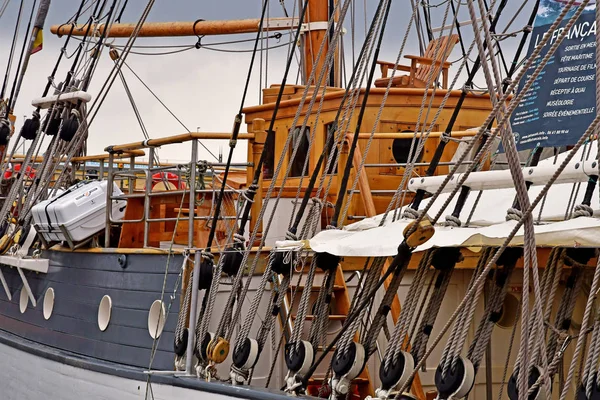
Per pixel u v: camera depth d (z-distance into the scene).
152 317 9.58
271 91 12.96
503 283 6.96
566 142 6.13
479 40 5.73
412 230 6.63
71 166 13.18
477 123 11.74
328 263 8.26
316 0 13.02
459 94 11.62
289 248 8.21
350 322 7.41
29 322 12.27
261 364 9.73
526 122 6.40
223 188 9.13
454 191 6.42
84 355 10.66
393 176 11.33
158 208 10.80
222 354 8.66
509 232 6.32
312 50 13.02
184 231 10.65
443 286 7.30
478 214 8.24
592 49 6.09
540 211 7.15
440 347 9.71
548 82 6.29
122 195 10.68
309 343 8.10
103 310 10.41
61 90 12.59
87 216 10.79
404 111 11.52
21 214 12.56
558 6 6.34
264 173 12.65
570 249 6.62
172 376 8.89
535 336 6.26
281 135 12.52
